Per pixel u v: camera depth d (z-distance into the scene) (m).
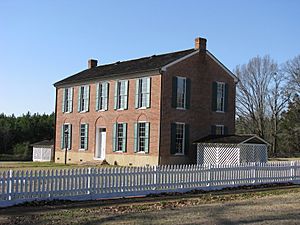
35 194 15.35
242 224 11.76
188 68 38.28
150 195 18.38
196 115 38.66
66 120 47.78
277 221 12.30
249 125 75.75
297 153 72.81
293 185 24.50
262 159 36.12
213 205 15.58
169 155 36.69
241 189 21.83
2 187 14.57
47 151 55.16
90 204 15.53
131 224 11.52
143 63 40.94
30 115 75.12
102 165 40.44
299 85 73.94
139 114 38.31
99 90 43.19
